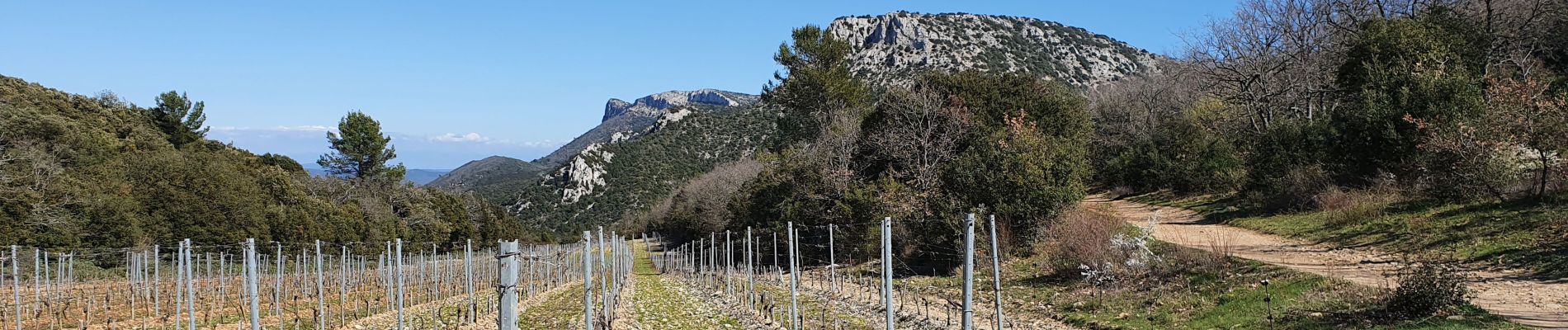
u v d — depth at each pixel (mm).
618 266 31875
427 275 34938
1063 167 26469
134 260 29531
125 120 63969
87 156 47406
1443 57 30938
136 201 43094
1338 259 18062
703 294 27938
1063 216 25734
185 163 47781
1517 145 21484
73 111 56656
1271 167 30766
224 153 64500
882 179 32000
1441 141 22266
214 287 27406
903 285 24312
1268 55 43688
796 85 59156
